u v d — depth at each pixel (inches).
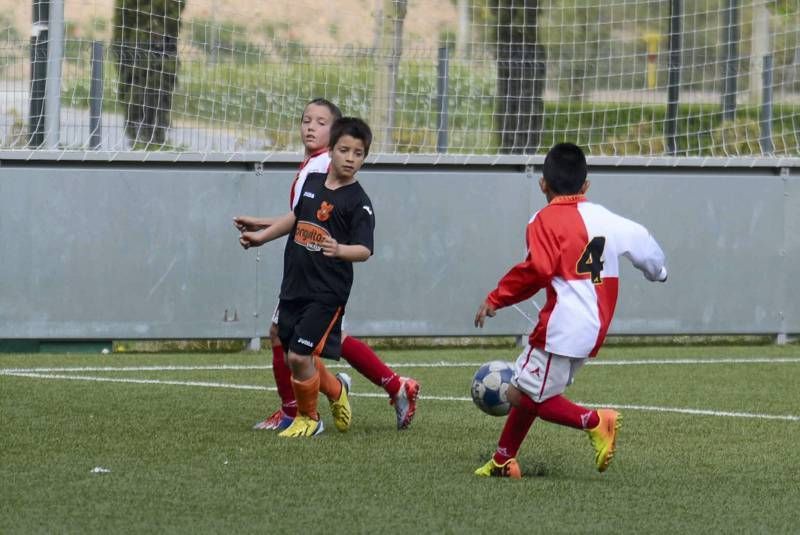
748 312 1697.8
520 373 793.6
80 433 951.0
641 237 785.6
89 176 1528.1
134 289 1544.0
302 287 944.3
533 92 1868.8
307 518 685.9
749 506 733.9
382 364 994.1
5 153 1504.7
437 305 1622.8
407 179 1610.5
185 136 1689.2
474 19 2015.3
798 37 1990.7
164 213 1547.7
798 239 1710.1
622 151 1891.0
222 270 1566.2
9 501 715.4
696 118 1892.2
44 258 1521.9
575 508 722.2
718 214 1688.0
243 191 1568.7
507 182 1638.8
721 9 2023.9
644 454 906.1
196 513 693.9
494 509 715.4
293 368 949.8
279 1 1991.9
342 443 930.1
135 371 1363.2
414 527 669.3
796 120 1941.4
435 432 987.9
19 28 1982.0
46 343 1537.9
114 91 1653.5
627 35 2058.3
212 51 1739.7
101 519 676.1
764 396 1226.6
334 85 1800.0
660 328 1676.9
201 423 1014.4
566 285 776.9
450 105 1847.9
